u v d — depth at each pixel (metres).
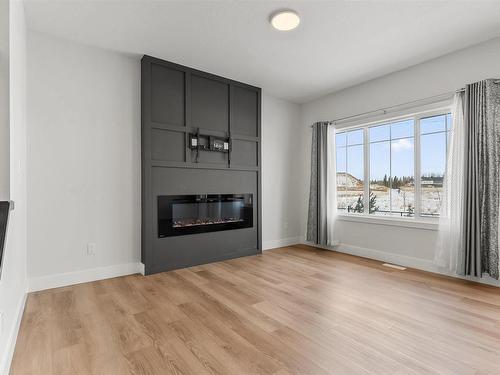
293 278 3.07
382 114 3.81
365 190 4.12
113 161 3.11
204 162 3.68
